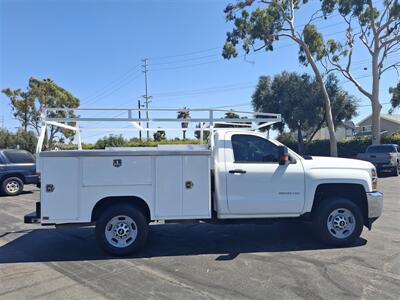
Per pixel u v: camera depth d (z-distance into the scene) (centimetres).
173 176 634
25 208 1182
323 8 2820
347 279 499
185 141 969
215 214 661
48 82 4762
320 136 6138
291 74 3947
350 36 2994
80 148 800
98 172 618
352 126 5650
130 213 622
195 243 700
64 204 611
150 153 628
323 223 657
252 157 667
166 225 862
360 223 660
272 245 677
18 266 581
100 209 638
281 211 657
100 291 475
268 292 461
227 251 645
